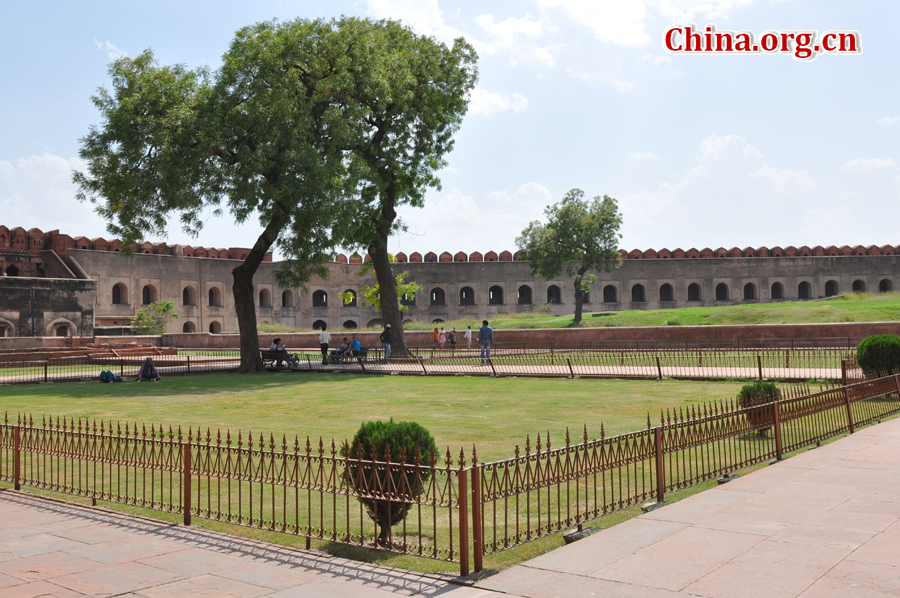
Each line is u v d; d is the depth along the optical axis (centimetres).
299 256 2102
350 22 2186
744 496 586
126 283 4912
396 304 2616
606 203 4475
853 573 390
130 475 749
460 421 1070
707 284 5562
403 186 2594
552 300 5694
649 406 1225
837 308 3288
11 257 4412
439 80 2478
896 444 802
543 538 502
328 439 920
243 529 538
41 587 403
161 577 423
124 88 1980
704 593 371
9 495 668
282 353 2347
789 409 793
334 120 2047
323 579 420
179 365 2520
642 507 565
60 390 1730
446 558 438
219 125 1944
